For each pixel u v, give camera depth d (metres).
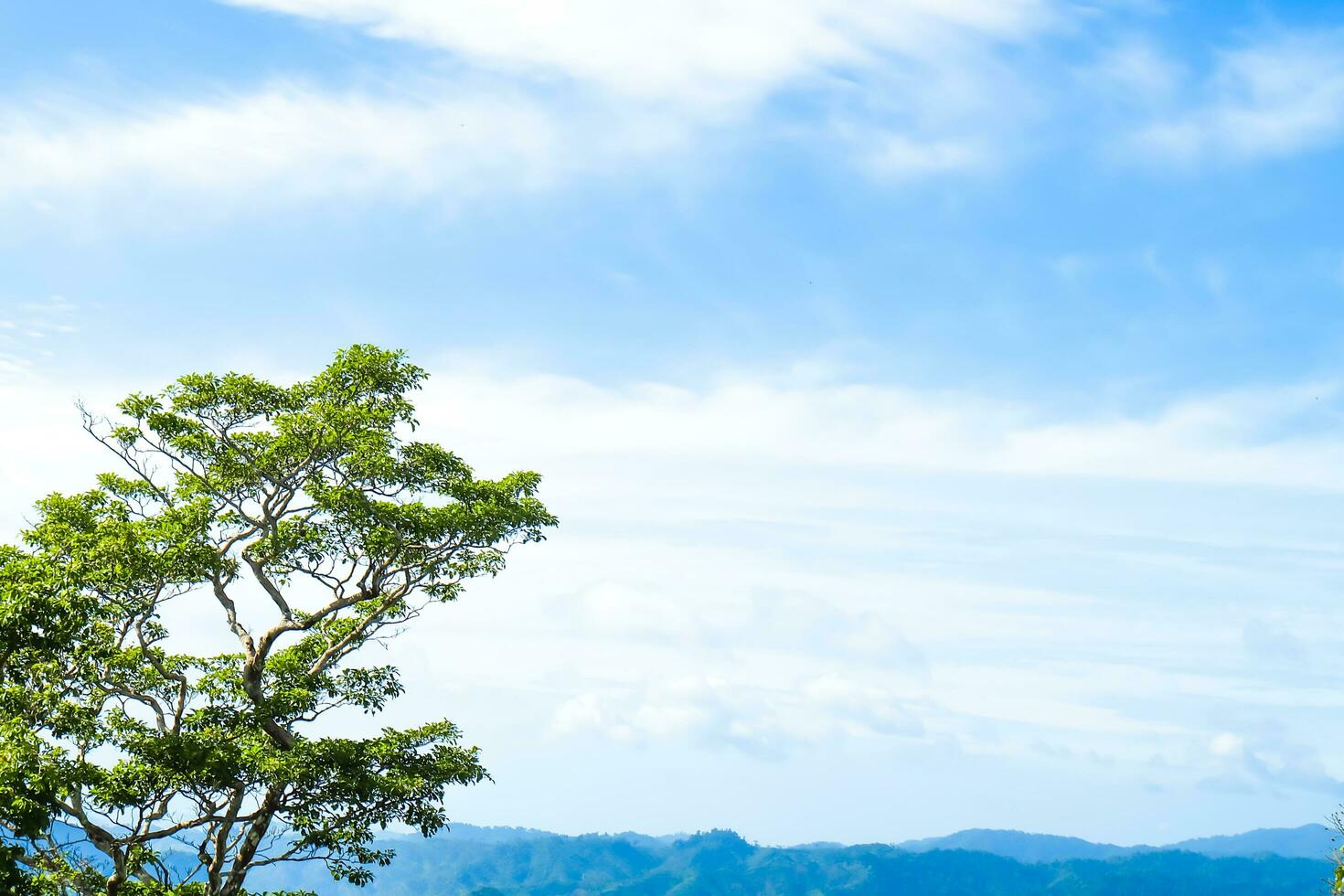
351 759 24.41
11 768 17.44
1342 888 21.48
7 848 16.80
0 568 20.06
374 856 25.14
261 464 25.97
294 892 25.95
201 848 24.09
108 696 24.28
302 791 24.27
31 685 21.11
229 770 23.08
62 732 21.98
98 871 23.30
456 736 26.70
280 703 25.52
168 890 23.38
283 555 25.47
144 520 25.03
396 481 26.56
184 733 24.61
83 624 20.38
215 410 26.73
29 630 19.22
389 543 25.59
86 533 23.62
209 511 25.38
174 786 23.08
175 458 26.36
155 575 24.03
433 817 25.38
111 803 22.08
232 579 26.20
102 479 26.30
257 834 24.34
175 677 25.62
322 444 26.00
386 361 26.86
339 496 25.11
